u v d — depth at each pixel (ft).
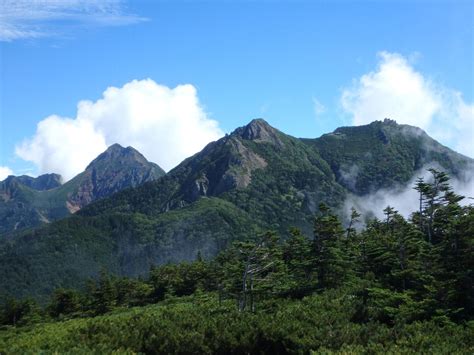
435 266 108.47
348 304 101.09
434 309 88.48
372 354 61.52
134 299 262.67
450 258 104.58
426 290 100.07
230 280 162.61
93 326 81.30
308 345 74.79
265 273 177.88
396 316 86.58
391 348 62.59
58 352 63.05
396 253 139.54
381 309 92.58
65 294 264.52
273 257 170.19
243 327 82.28
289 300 138.51
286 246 208.44
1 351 63.77
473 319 86.17
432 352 61.57
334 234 162.40
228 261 225.56
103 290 242.99
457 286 92.53
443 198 179.32
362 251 167.94
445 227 159.12
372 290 105.81
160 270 280.10
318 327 83.51
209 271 238.27
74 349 64.34
